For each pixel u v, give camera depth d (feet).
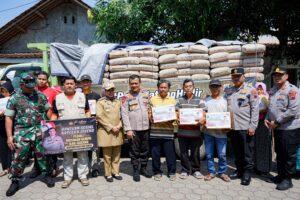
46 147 13.73
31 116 13.80
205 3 27.66
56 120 13.84
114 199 12.85
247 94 14.26
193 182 14.75
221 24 31.32
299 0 29.12
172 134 14.94
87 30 52.21
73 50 20.92
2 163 16.43
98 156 16.49
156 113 14.46
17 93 13.82
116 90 19.06
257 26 31.73
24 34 51.13
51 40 51.39
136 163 15.16
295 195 13.12
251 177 15.48
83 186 14.42
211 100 14.93
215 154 19.39
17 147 13.65
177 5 28.27
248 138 14.28
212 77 17.97
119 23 31.55
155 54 18.84
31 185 14.71
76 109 14.40
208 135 15.01
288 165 13.69
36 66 22.81
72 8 51.55
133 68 18.85
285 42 31.96
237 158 15.06
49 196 13.29
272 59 32.22
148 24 30.45
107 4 31.89
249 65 17.69
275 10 30.40
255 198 12.84
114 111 14.60
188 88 14.92
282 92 13.71
